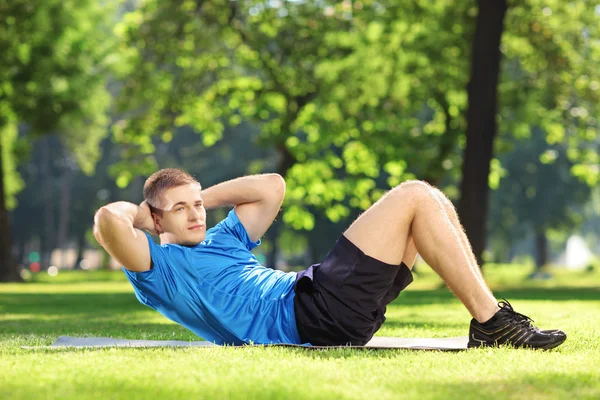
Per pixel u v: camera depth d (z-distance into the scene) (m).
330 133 31.28
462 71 29.98
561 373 4.19
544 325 8.36
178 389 3.66
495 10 24.98
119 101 31.64
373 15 30.06
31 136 33.66
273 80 31.20
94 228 5.18
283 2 30.94
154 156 64.69
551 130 32.28
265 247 64.31
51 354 4.94
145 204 5.48
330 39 30.59
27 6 31.47
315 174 34.19
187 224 5.43
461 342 6.14
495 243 69.75
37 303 17.59
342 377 4.01
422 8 29.38
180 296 5.38
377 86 30.00
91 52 33.81
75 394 3.55
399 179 32.94
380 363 4.52
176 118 32.94
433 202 5.36
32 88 32.62
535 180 59.41
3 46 31.31
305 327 5.39
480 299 5.36
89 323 10.28
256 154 61.03
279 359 4.61
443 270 5.36
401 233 5.37
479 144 24.98
